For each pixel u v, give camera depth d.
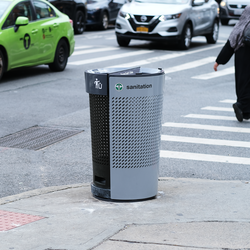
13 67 10.61
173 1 15.80
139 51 15.35
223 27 24.09
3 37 10.19
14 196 4.66
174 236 3.58
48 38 11.53
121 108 4.25
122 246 3.40
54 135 7.09
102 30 22.61
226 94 9.95
